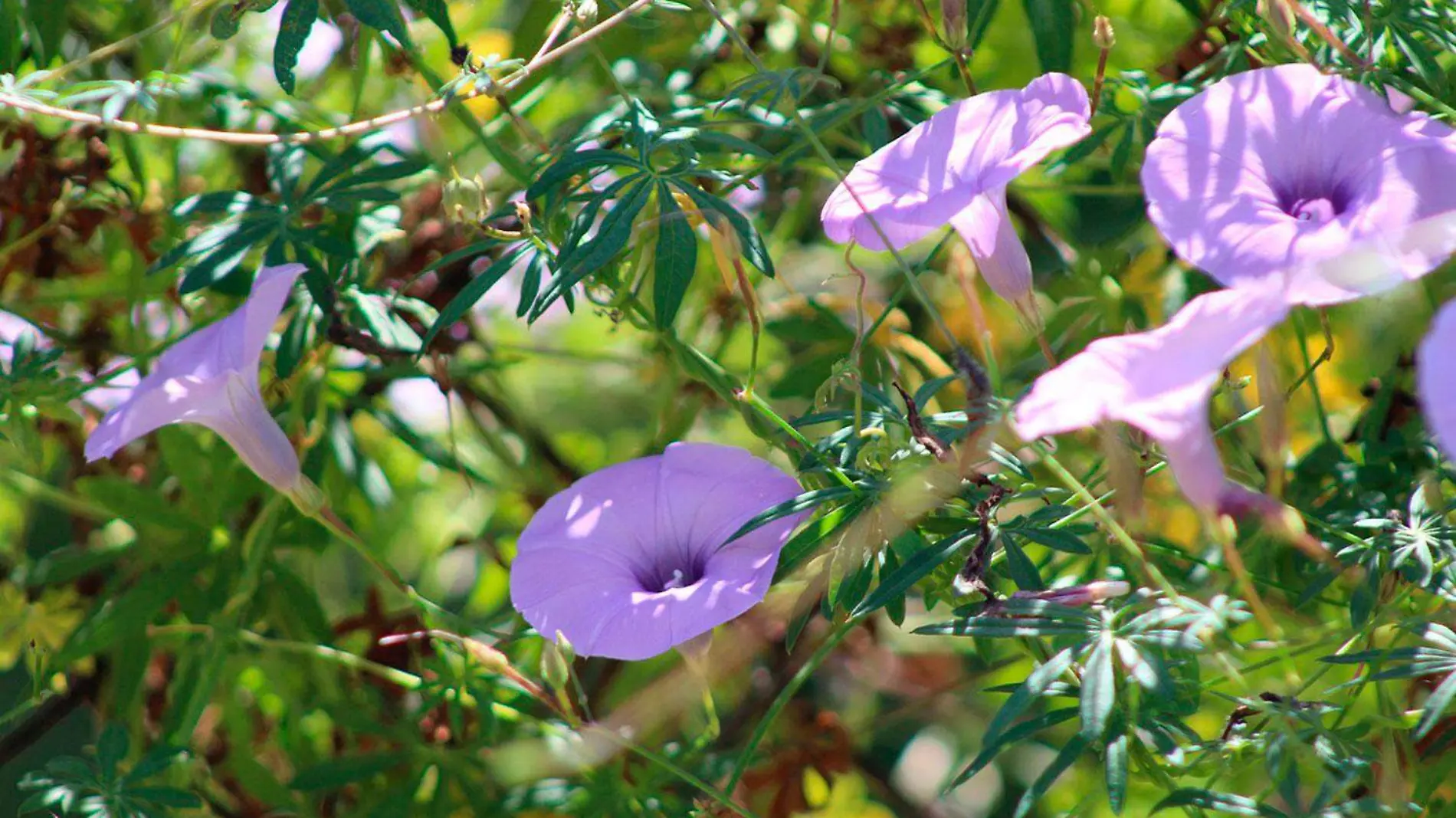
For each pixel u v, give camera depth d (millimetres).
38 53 1589
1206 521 1410
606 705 1602
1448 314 1353
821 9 1627
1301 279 1400
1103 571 1518
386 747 1622
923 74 1550
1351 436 1564
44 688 1599
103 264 1653
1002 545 1467
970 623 1440
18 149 1642
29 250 1630
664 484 1500
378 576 1614
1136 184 1605
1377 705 1502
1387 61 1516
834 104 1572
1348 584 1525
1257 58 1562
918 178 1470
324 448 1624
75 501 1600
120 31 1625
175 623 1621
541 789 1575
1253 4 1529
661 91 1604
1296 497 1548
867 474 1487
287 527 1619
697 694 1596
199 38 1629
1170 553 1506
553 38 1519
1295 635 1507
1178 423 1381
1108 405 1382
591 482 1505
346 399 1640
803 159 1576
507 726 1585
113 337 1649
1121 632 1429
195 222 1607
